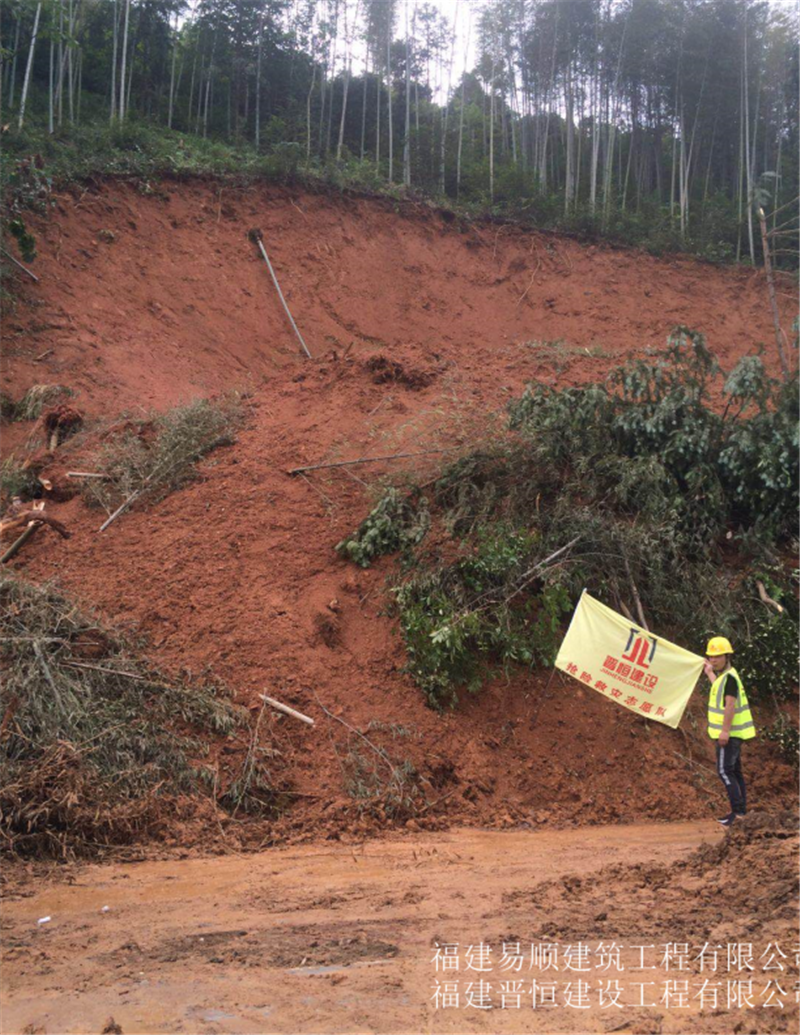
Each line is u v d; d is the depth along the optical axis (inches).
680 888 228.7
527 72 1206.3
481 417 503.8
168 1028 155.9
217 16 1155.9
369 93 1251.2
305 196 885.2
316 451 492.7
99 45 1112.2
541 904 221.8
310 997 167.3
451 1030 153.2
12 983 177.6
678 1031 151.5
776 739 386.9
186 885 247.8
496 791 352.5
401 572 415.5
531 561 413.7
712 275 954.7
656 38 1188.5
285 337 776.3
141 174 820.0
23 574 419.5
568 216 980.6
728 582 434.9
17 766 299.4
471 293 888.9
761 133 1277.1
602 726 381.4
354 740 352.5
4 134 783.7
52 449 525.0
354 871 263.0
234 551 430.9
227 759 334.6
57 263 711.1
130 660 360.8
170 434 502.6
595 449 458.0
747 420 482.9
